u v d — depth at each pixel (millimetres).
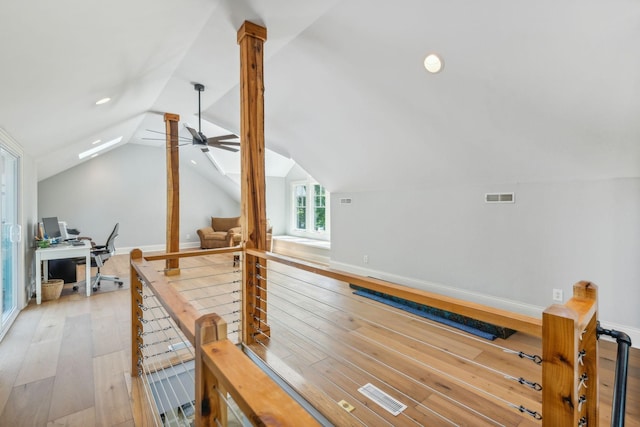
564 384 832
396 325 3176
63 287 4578
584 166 2787
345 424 1824
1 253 2918
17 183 3523
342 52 2777
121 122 4656
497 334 2902
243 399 607
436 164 3689
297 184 8500
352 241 5273
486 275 3645
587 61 2014
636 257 2691
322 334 2941
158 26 2072
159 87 3668
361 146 4051
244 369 692
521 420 1845
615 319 2799
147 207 7965
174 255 2406
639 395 2039
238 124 5051
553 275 3141
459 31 2184
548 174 3061
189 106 4562
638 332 2686
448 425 1820
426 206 4215
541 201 3201
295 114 4020
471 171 3525
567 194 3031
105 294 4254
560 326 834
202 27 2465
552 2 1800
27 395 2061
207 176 8812
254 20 2434
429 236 4199
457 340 2857
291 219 8672
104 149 6859
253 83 2561
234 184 8234
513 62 2225
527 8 1884
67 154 5215
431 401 2023
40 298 3850
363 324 3193
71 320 3322
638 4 1641
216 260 6777
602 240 2850
